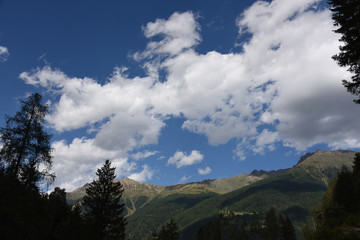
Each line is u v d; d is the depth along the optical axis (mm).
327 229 16250
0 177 18047
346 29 16828
